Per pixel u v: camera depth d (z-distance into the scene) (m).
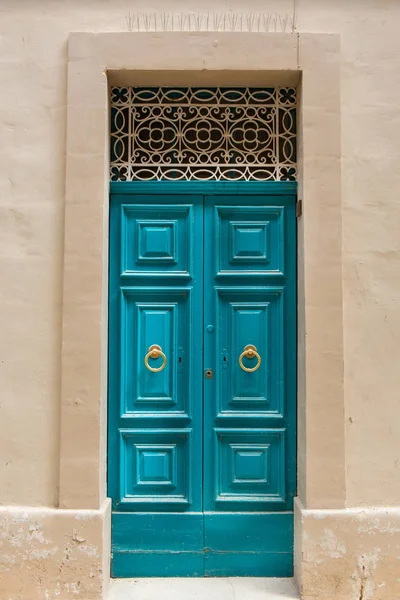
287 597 3.25
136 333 3.54
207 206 3.57
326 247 3.34
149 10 3.43
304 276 3.35
